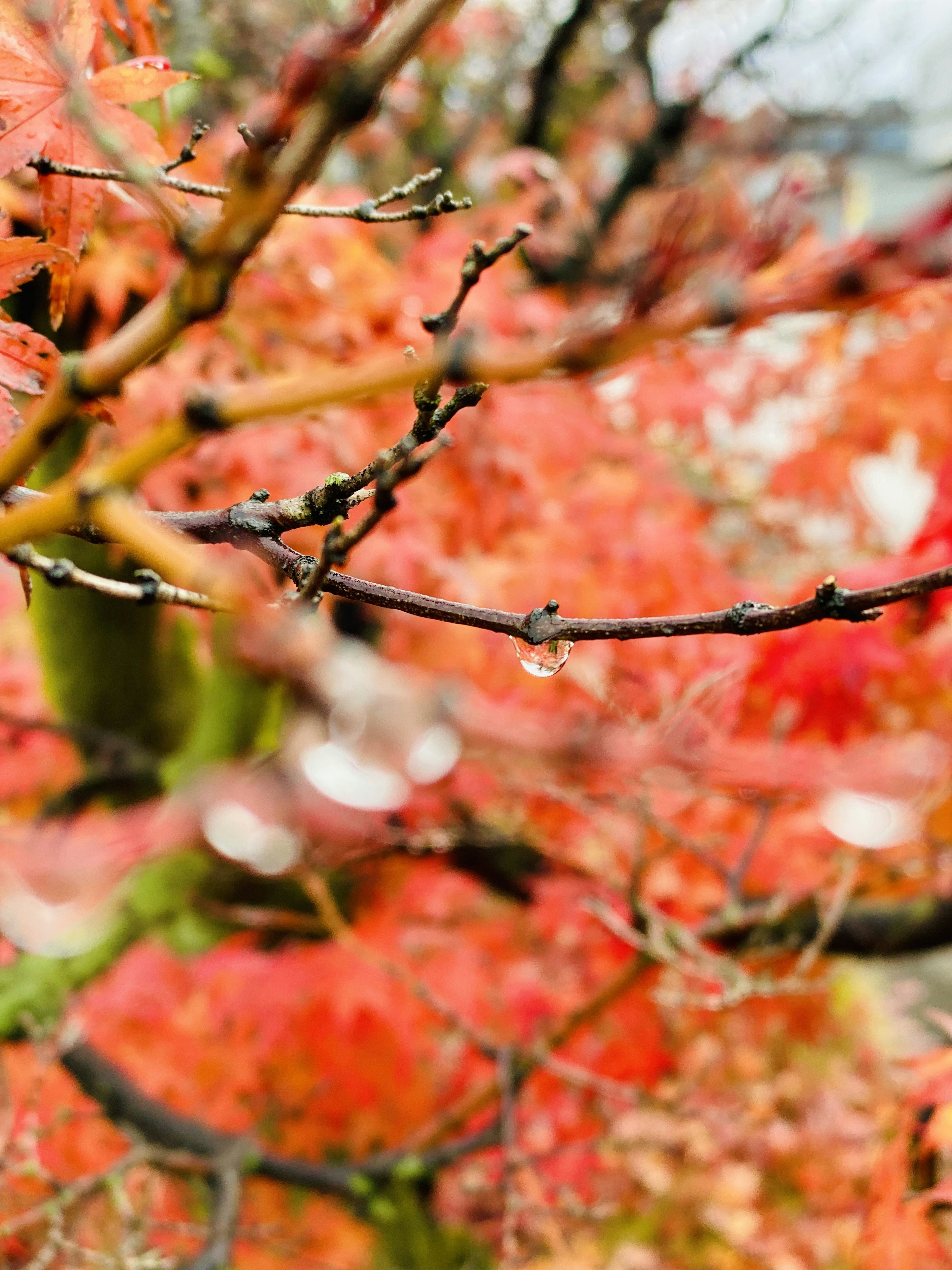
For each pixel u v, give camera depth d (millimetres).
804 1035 3824
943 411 3180
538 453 3055
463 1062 3502
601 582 2990
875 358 3223
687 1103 3365
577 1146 2781
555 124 7805
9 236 1334
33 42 819
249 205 449
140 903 3490
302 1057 3436
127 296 2244
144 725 3523
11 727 3805
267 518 772
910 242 374
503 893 3885
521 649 986
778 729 2490
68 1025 2572
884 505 4113
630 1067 3389
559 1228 3066
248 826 2611
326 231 2520
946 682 2668
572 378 452
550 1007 3477
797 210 448
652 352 540
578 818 3549
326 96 423
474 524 2855
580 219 3545
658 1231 4410
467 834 3496
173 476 2340
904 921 3277
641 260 489
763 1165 4484
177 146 2137
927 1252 1658
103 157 829
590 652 2965
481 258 546
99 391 520
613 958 3365
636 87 7645
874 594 715
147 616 3070
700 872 3301
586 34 7379
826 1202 4402
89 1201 2770
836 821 2525
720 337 435
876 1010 6082
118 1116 3242
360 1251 3572
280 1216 3652
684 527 3576
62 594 2951
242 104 3287
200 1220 3451
